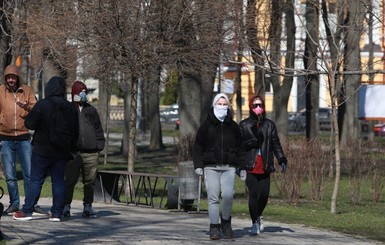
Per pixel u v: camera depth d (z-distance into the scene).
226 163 30.80
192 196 41.94
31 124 32.97
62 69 54.88
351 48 50.09
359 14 51.00
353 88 74.88
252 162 32.53
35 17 52.38
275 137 32.97
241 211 44.25
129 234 31.45
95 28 47.53
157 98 113.62
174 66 49.53
